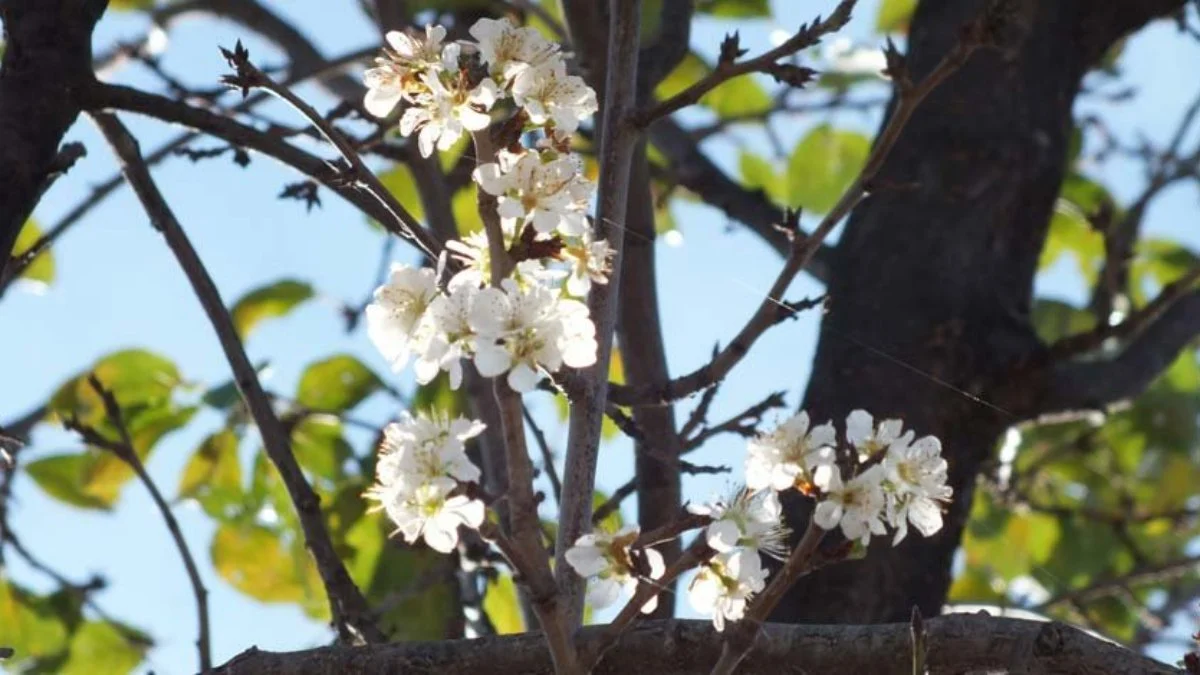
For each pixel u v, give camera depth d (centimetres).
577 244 188
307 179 308
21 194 263
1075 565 502
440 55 185
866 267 354
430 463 163
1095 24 394
